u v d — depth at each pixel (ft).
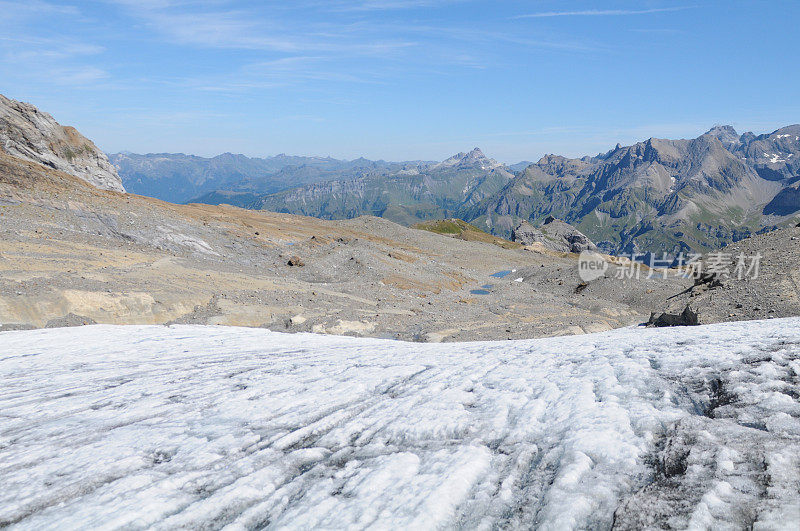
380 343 89.35
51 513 22.80
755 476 19.06
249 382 49.32
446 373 46.75
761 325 57.36
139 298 126.11
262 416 36.73
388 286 219.41
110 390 49.62
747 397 28.55
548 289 280.92
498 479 22.54
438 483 22.12
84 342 84.58
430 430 30.14
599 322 169.68
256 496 23.41
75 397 47.16
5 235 148.46
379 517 19.80
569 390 34.58
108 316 116.78
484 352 60.90
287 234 285.23
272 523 20.71
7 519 22.57
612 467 21.95
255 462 27.55
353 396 40.78
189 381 51.98
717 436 23.25
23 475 27.66
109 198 219.41
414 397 38.17
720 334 51.57
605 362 42.68
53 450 31.81
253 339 91.15
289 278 202.18
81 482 26.11
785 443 21.45
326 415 36.11
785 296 120.98
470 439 27.99
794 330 47.91
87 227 185.06
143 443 31.91
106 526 21.03
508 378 41.29
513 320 175.63
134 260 163.12
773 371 32.12
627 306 225.35
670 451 22.44
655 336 58.34
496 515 19.51
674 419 26.21
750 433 23.18
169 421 37.06
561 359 47.91
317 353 70.74
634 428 26.02
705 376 33.60
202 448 30.17
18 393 49.90
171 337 91.66
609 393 32.73
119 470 27.48
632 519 17.39
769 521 15.85
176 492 24.26
